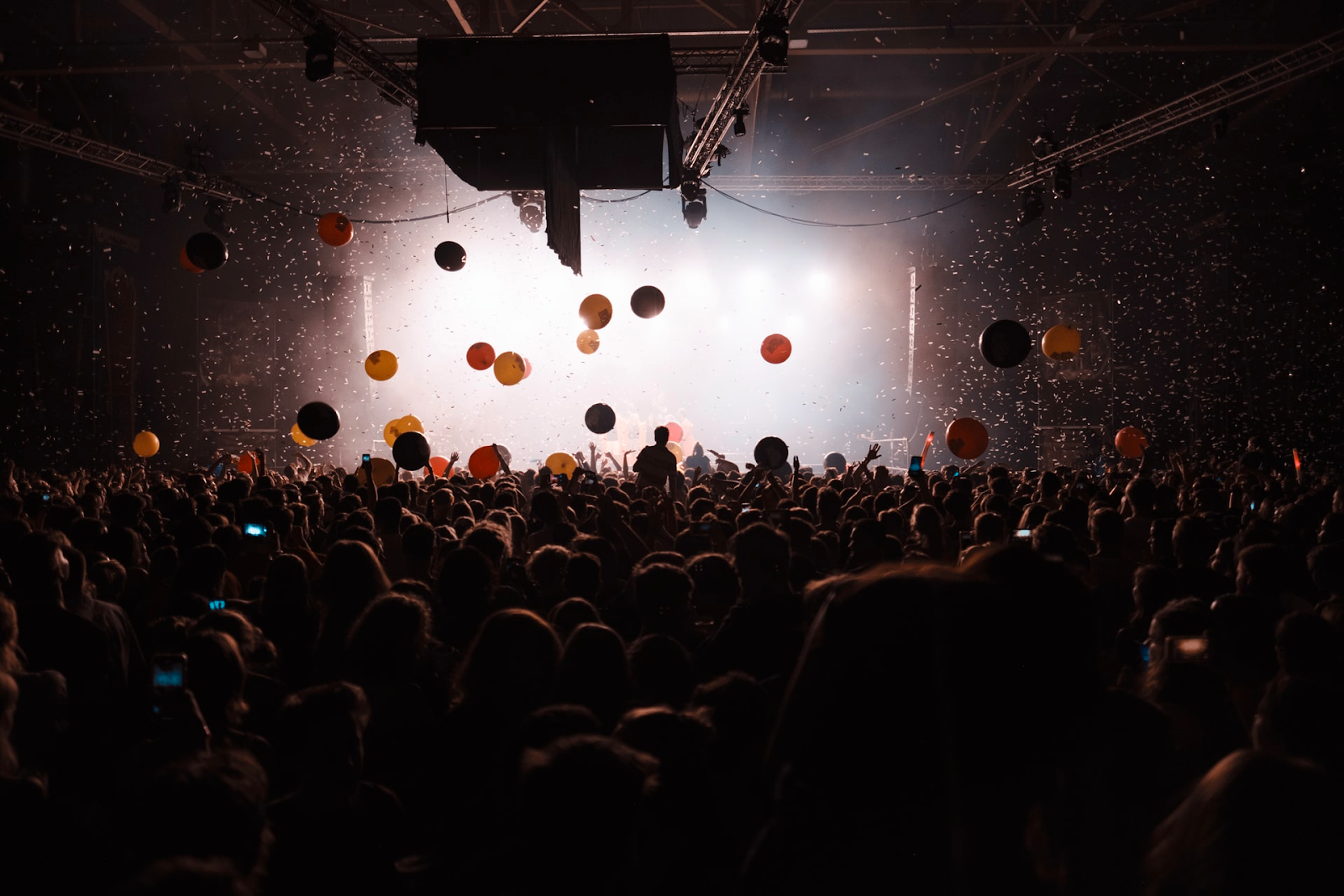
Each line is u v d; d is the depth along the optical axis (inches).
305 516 234.2
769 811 75.7
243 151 901.2
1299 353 771.4
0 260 753.0
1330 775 52.4
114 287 817.5
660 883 65.7
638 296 498.9
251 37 613.0
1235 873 42.4
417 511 306.7
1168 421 862.5
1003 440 948.6
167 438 874.8
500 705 95.4
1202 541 158.9
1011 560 47.8
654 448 347.3
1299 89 763.4
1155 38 643.5
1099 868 51.5
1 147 756.6
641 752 68.4
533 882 54.0
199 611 148.8
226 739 91.4
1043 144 665.6
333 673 124.6
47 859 82.7
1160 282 887.1
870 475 360.8
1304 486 335.0
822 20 760.3
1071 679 45.6
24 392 752.3
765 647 124.9
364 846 76.3
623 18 501.7
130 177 854.5
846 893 45.6
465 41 367.6
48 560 123.0
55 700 101.3
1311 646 89.3
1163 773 62.2
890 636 46.1
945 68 821.2
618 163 448.8
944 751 45.1
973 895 44.9
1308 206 781.3
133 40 641.0
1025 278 932.6
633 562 216.8
